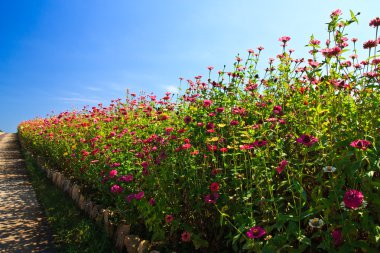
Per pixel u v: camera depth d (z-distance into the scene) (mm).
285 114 3691
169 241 3480
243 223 2699
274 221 2734
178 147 3920
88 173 5871
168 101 5719
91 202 5184
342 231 2014
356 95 3279
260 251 2328
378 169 2176
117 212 4566
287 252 2316
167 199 3574
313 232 2588
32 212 5586
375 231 1979
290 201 2928
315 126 2945
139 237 3848
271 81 4543
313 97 3465
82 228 4484
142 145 4977
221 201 3164
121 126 6422
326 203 2154
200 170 3746
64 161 8023
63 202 5945
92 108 7988
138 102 7559
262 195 2912
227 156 3736
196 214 3408
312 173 2922
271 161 2971
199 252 3256
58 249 4066
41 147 11164
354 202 1884
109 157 5176
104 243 3943
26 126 18984
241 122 3764
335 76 3244
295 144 3209
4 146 18719
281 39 4453
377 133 2559
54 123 9852
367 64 3531
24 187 7520
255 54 4973
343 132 2797
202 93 5191
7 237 4477
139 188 4145
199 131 4074
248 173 3375
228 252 3041
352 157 2559
